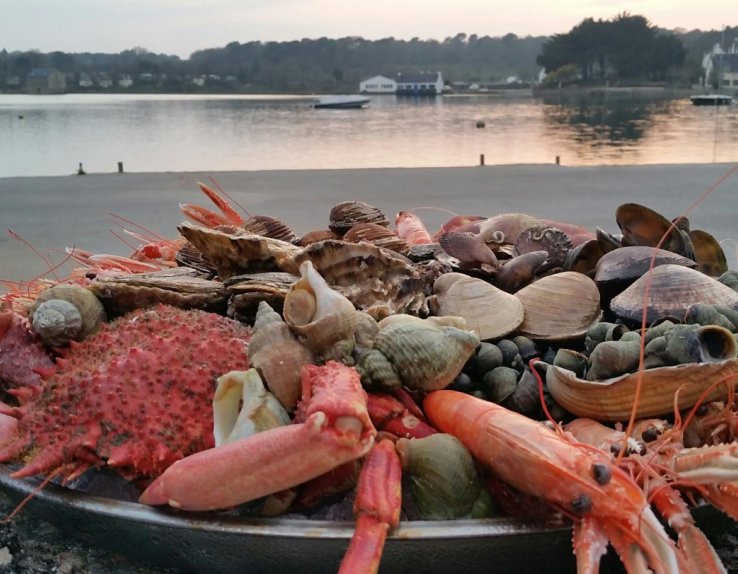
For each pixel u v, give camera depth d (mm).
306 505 321
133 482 336
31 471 321
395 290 427
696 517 307
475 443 315
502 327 409
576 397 343
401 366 344
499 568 297
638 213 499
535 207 1851
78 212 1835
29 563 343
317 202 1978
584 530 269
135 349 339
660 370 318
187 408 330
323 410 279
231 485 289
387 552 288
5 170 3283
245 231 521
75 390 334
